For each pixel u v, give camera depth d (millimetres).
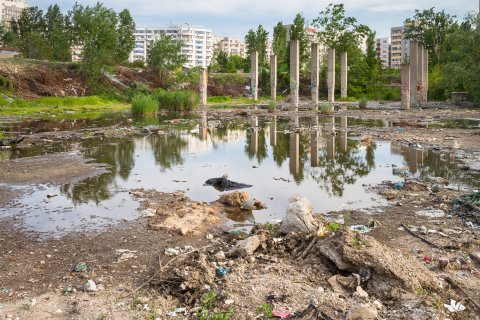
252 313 5477
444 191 11836
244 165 16203
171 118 36344
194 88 71562
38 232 8969
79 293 6262
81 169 15156
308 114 40281
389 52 192375
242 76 81188
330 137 23609
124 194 11945
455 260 7082
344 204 10820
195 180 13703
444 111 42500
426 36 88812
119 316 5578
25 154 18188
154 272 6941
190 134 25328
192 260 6840
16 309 5801
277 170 15305
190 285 6203
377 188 12461
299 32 86125
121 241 8406
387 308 5613
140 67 72750
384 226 9008
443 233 8406
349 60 77188
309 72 82500
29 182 13203
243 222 9633
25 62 57281
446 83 48781
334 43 77000
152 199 11383
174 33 189500
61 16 104688
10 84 50219
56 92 54125
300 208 8328
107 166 15797
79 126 29453
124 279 6723
